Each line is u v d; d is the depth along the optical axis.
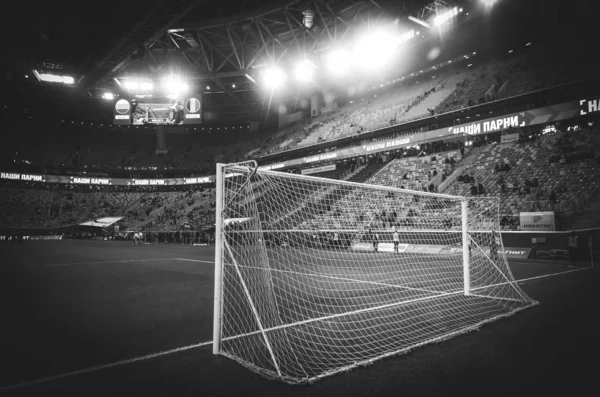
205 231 36.75
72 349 4.46
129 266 14.42
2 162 45.56
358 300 7.36
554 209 18.27
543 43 31.95
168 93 47.31
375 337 4.88
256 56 42.47
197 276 11.36
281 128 53.56
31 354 4.29
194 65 46.00
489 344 4.55
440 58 38.44
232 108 56.94
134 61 43.72
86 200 50.06
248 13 35.81
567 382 3.42
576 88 23.31
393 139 32.62
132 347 4.53
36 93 49.25
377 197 19.83
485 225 17.80
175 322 5.73
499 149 25.06
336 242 19.69
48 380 3.54
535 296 7.75
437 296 7.73
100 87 48.22
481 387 3.33
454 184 24.09
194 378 3.58
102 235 45.16
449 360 4.02
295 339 4.80
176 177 52.53
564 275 11.22
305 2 33.94
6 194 46.19
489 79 31.64
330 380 3.52
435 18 33.25
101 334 5.08
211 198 46.53
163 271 12.71
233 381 3.51
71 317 6.07
